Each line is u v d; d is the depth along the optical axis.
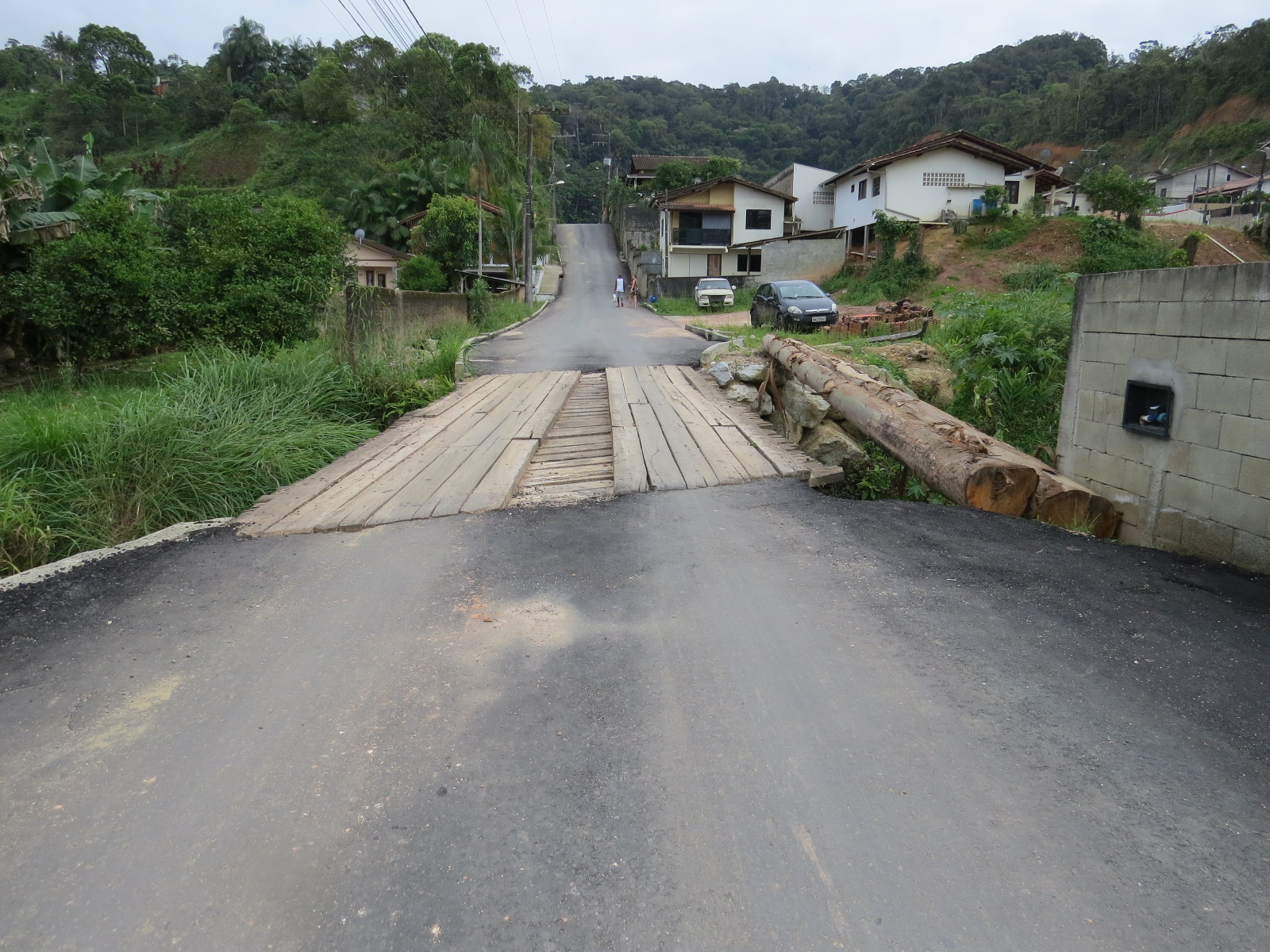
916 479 6.76
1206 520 4.59
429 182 41.84
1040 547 4.52
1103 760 2.51
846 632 3.41
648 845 2.18
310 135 57.84
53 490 5.32
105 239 9.80
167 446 5.70
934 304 21.66
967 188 33.06
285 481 6.12
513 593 3.92
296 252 11.59
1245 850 2.13
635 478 5.80
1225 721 2.73
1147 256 27.34
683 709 2.84
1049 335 9.59
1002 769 2.47
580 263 54.44
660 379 10.80
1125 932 1.86
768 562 4.24
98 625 3.65
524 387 10.49
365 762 2.56
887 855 2.12
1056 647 3.27
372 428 8.18
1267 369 4.15
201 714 2.87
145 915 1.97
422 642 3.41
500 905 1.98
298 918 1.95
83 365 10.37
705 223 40.50
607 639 3.39
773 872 2.07
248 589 4.03
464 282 36.41
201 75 77.56
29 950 1.87
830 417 7.68
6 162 10.55
